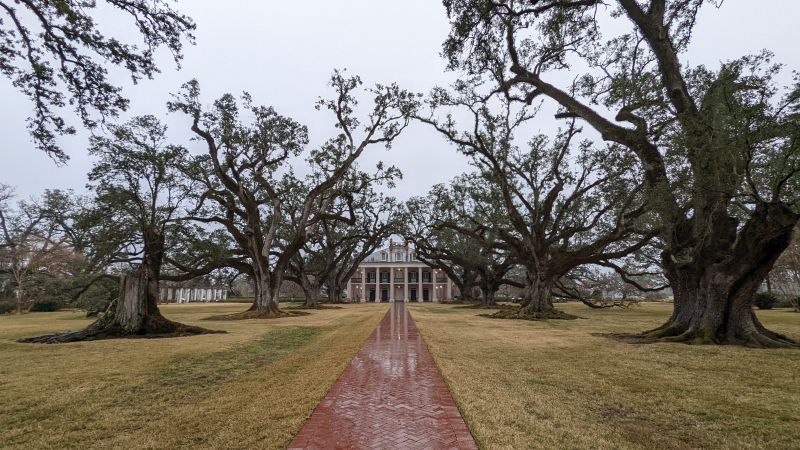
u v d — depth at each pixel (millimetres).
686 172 13594
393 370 9016
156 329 16609
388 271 92188
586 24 17297
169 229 28766
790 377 8617
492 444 4840
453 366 9492
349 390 7242
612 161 23844
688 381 8297
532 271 29797
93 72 11633
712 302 13688
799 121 11117
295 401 6590
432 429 5277
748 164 11797
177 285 71625
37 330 20156
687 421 5906
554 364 10125
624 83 16141
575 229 29406
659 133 15320
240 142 28594
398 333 16906
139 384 8055
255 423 5617
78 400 6941
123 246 29109
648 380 8383
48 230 46125
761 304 40344
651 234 22969
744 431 5512
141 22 11367
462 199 35375
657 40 15078
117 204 25797
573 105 18922
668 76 14961
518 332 17797
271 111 29328
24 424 5832
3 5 9977
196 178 28922
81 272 37719
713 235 13789
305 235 31406
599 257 26984
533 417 5922
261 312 28719
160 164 25891
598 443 5000
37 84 11398
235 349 12617
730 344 13102
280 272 30703
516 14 15211
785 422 5871
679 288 15289
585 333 17391
